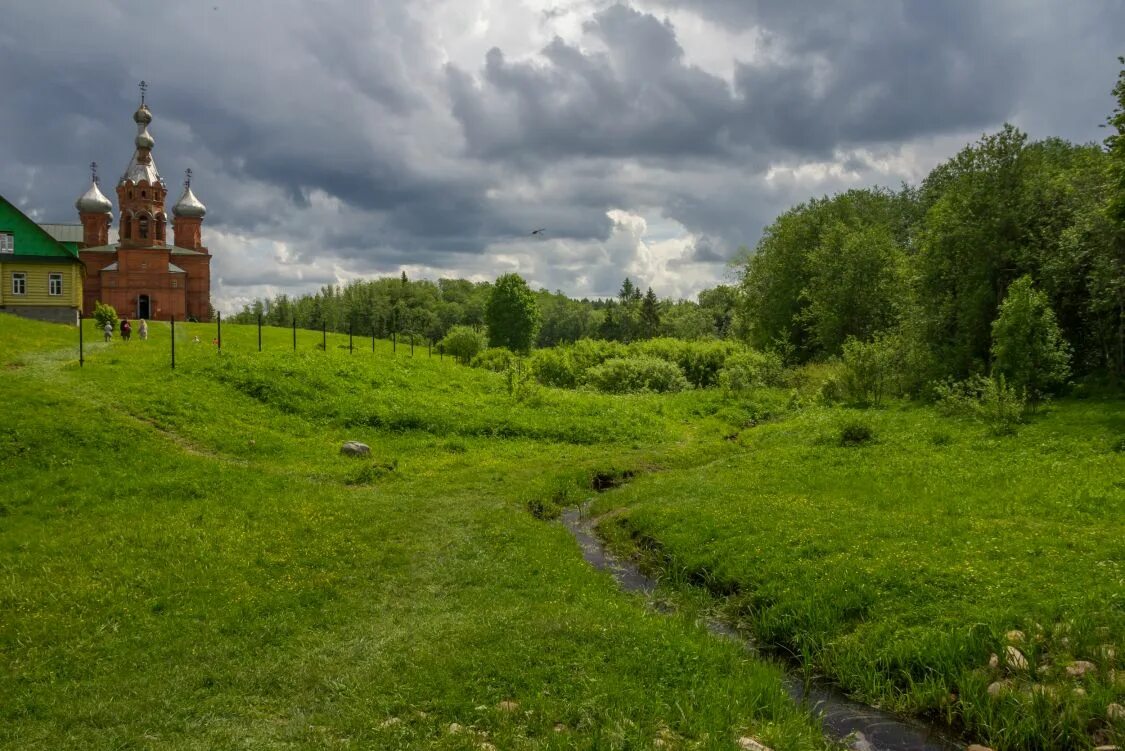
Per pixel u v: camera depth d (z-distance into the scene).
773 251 77.50
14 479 20.77
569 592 14.77
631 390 56.31
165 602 13.23
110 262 110.19
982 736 9.69
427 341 111.88
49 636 11.73
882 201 83.69
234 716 9.50
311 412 33.84
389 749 8.60
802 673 11.98
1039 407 32.00
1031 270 40.03
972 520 16.81
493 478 26.39
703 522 18.84
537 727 9.13
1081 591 11.97
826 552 15.55
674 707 9.84
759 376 57.59
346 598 13.98
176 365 35.78
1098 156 41.62
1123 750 8.53
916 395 42.66
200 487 21.53
